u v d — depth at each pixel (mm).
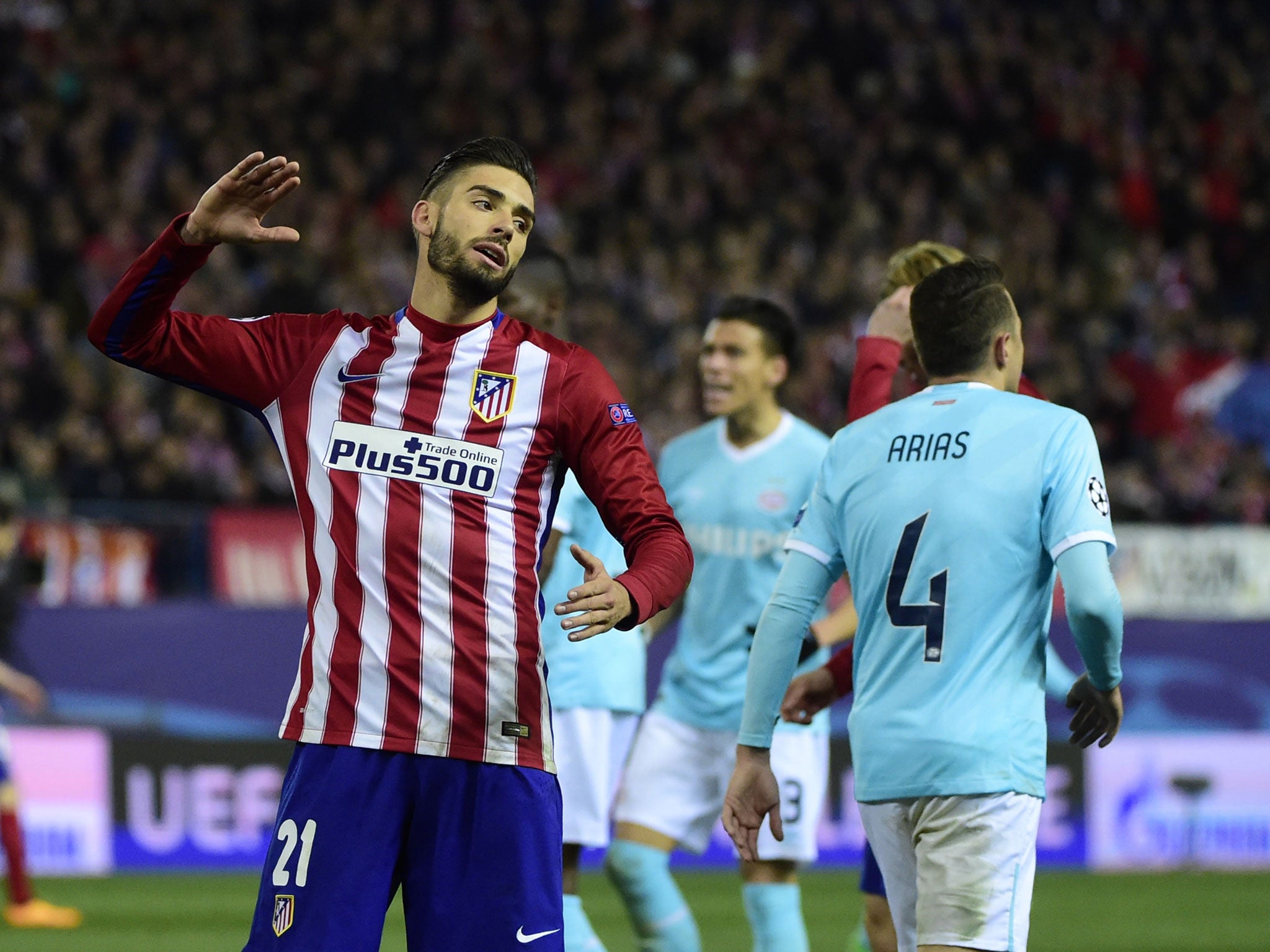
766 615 13523
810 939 28625
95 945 26312
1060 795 41500
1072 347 59031
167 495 44219
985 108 70250
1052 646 40844
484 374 12211
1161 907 33719
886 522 12961
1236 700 42469
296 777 11891
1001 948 12125
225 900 32906
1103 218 66750
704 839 20688
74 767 37875
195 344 12195
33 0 64125
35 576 38750
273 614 39375
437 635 11820
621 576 11672
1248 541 44438
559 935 11977
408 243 58375
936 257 16188
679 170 64062
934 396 13352
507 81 66750
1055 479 12562
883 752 12648
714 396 20891
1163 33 75375
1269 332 64750
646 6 71125
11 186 56312
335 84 63562
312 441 12195
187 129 59812
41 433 46719
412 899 11844
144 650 38562
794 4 72438
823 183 66250
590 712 19984
